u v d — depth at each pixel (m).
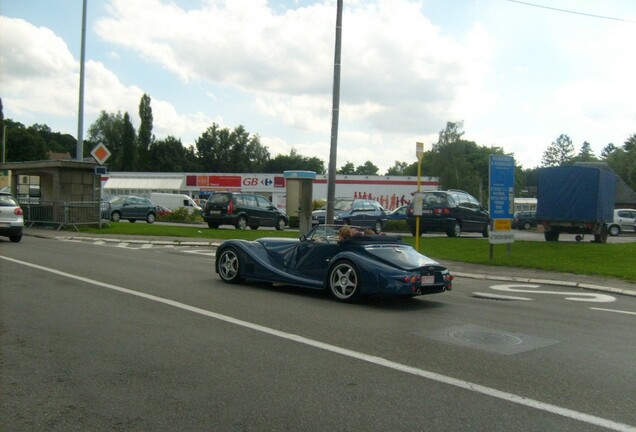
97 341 6.34
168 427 4.09
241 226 27.45
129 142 101.75
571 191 22.34
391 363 5.74
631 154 88.62
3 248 16.09
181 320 7.47
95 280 10.62
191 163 109.12
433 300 9.88
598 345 6.73
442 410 4.50
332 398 4.71
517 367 5.71
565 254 16.62
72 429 4.04
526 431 4.12
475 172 88.25
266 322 7.49
